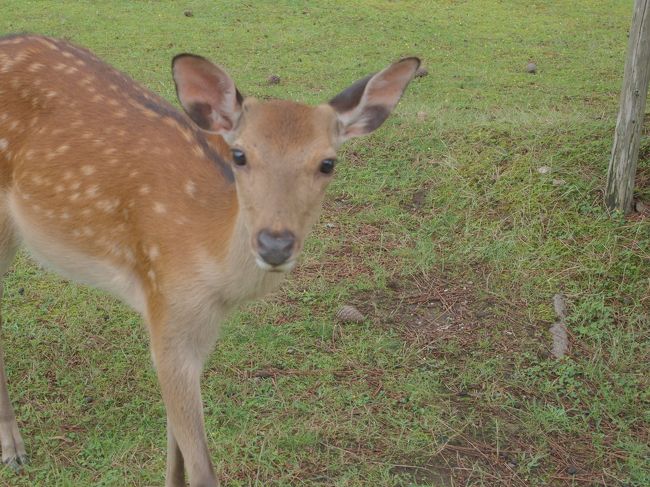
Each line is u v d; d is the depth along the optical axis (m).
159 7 4.44
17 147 1.72
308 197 1.47
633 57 2.19
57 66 1.73
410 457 1.80
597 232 2.29
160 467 1.75
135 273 1.66
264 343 2.04
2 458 1.76
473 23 4.44
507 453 1.82
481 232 2.36
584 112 3.04
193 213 1.58
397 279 2.25
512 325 2.11
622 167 2.29
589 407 1.92
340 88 3.36
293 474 1.75
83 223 1.68
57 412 1.86
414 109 3.03
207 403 1.89
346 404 1.90
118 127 1.69
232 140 1.55
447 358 2.03
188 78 1.54
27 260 2.27
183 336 1.59
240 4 4.57
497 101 3.22
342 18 4.41
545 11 4.73
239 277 1.55
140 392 1.91
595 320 2.12
